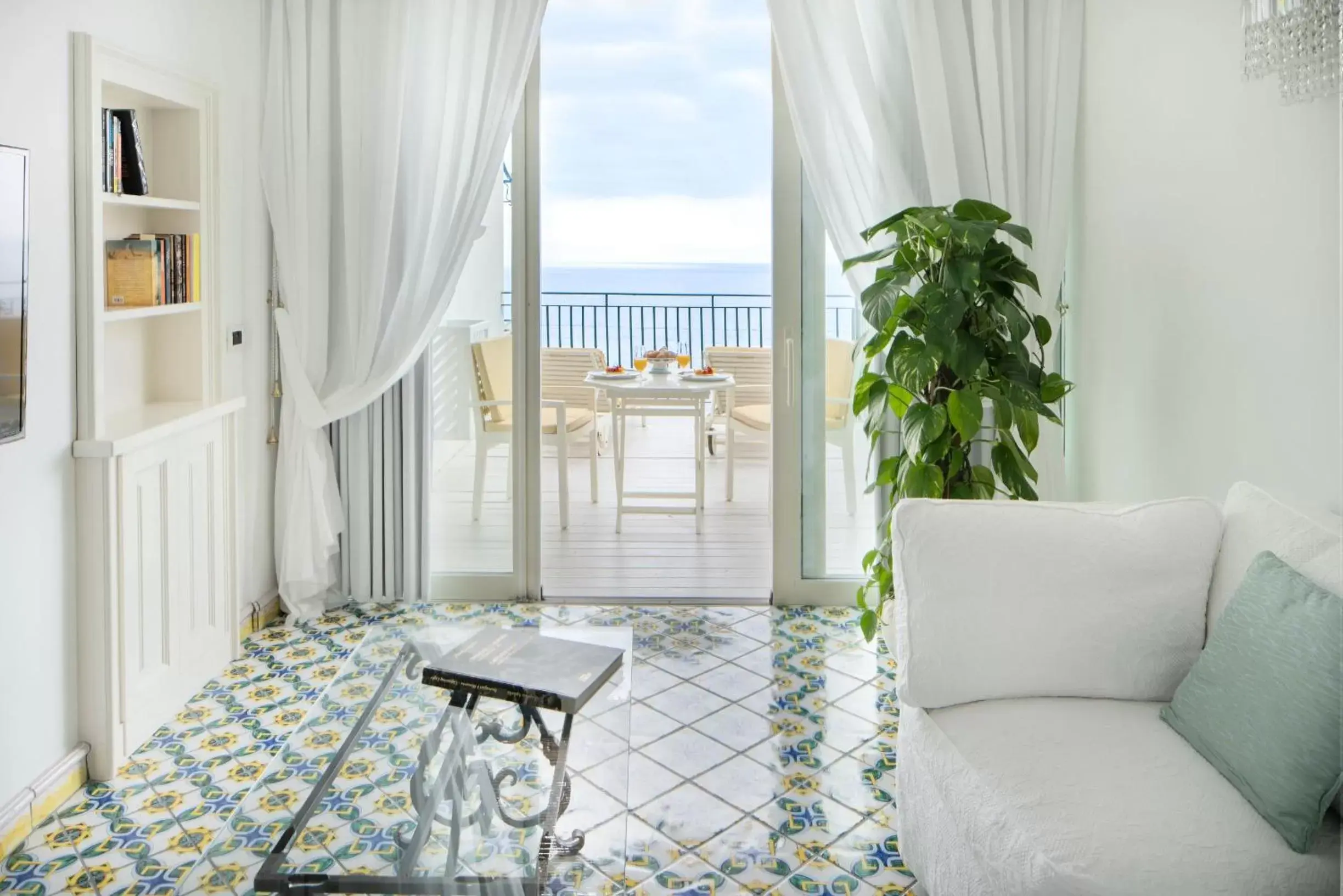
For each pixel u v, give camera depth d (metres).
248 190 3.92
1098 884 1.68
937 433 3.23
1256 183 2.69
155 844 2.53
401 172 4.04
